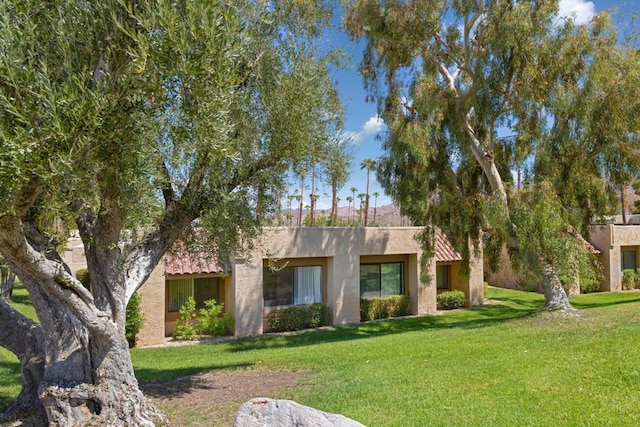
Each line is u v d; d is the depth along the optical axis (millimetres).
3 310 7781
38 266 5531
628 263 31344
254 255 19016
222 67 5355
